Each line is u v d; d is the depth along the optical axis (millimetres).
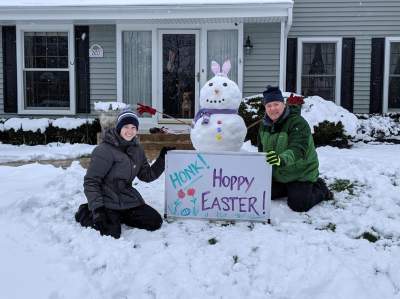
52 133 11062
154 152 9617
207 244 4246
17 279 3641
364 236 4473
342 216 4914
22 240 4414
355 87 13203
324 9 13086
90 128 11070
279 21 11180
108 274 3648
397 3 12945
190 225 4711
